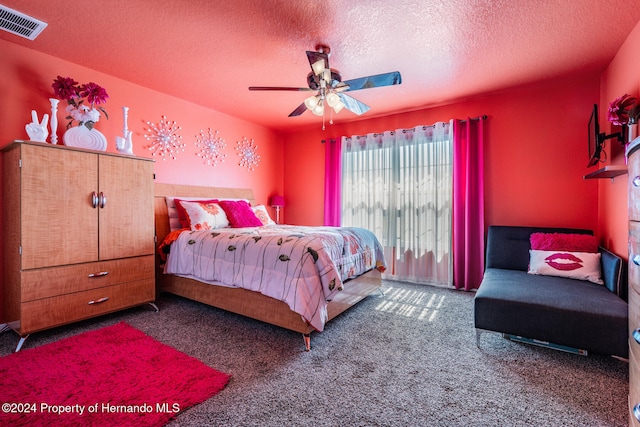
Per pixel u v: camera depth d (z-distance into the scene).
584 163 3.15
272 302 2.34
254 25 2.24
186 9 2.06
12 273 2.30
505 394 1.63
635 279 1.09
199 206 3.40
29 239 2.20
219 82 3.27
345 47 2.54
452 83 3.24
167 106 3.64
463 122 3.73
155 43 2.50
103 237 2.60
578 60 2.73
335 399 1.58
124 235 2.75
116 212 2.69
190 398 1.56
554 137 3.29
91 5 2.02
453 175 3.73
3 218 2.42
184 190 3.75
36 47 2.57
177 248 3.08
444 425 1.39
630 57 2.29
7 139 2.48
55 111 2.50
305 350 2.13
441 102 3.82
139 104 3.37
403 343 2.25
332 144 4.79
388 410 1.50
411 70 2.95
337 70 2.85
